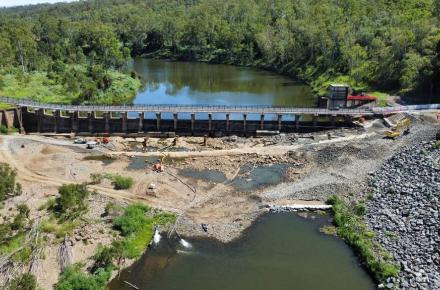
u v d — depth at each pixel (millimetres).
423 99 126625
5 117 106812
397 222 61688
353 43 174250
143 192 75750
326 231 63938
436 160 74688
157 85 178375
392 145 90750
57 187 76875
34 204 69438
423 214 61438
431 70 128625
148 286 52469
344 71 166125
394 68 143250
